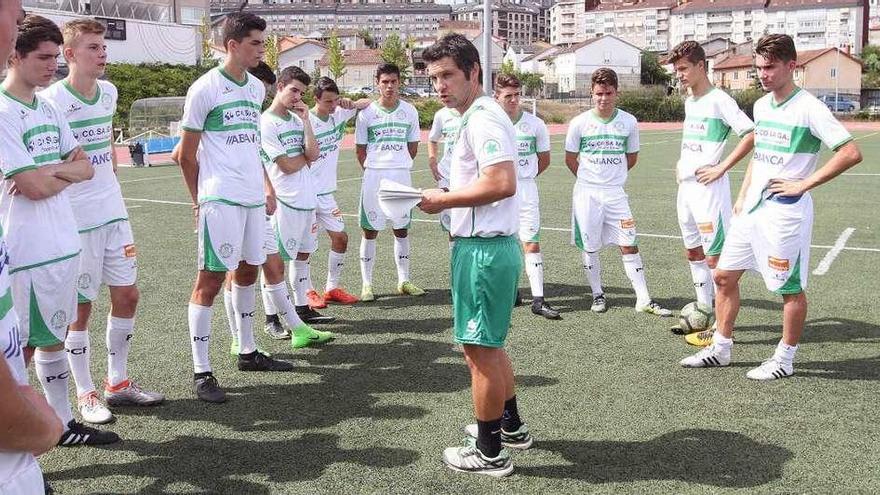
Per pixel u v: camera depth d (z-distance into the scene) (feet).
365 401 14.12
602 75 20.15
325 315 20.54
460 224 10.39
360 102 22.13
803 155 14.43
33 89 11.71
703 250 18.76
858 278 23.67
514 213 10.45
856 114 182.60
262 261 15.40
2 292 5.13
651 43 438.40
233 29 14.34
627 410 13.42
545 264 27.12
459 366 16.11
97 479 11.07
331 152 21.75
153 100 84.84
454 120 22.39
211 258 14.30
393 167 22.20
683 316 18.11
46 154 11.75
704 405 13.62
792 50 14.34
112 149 14.02
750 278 24.22
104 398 14.61
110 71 133.90
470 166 10.38
